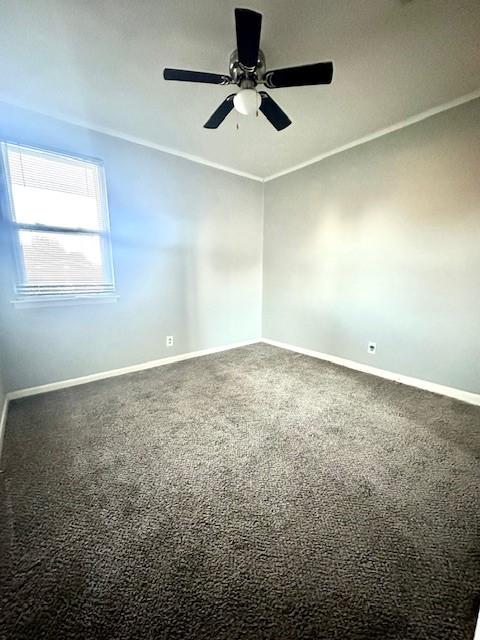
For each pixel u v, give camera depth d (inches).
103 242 110.0
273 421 81.8
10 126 87.1
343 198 121.3
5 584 37.9
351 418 83.5
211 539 45.1
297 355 145.8
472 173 86.6
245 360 137.7
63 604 35.7
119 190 110.0
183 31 61.7
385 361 114.9
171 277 129.4
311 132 106.2
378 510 50.9
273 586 38.2
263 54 66.2
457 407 90.0
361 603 36.2
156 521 48.4
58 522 48.0
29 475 59.3
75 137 98.4
